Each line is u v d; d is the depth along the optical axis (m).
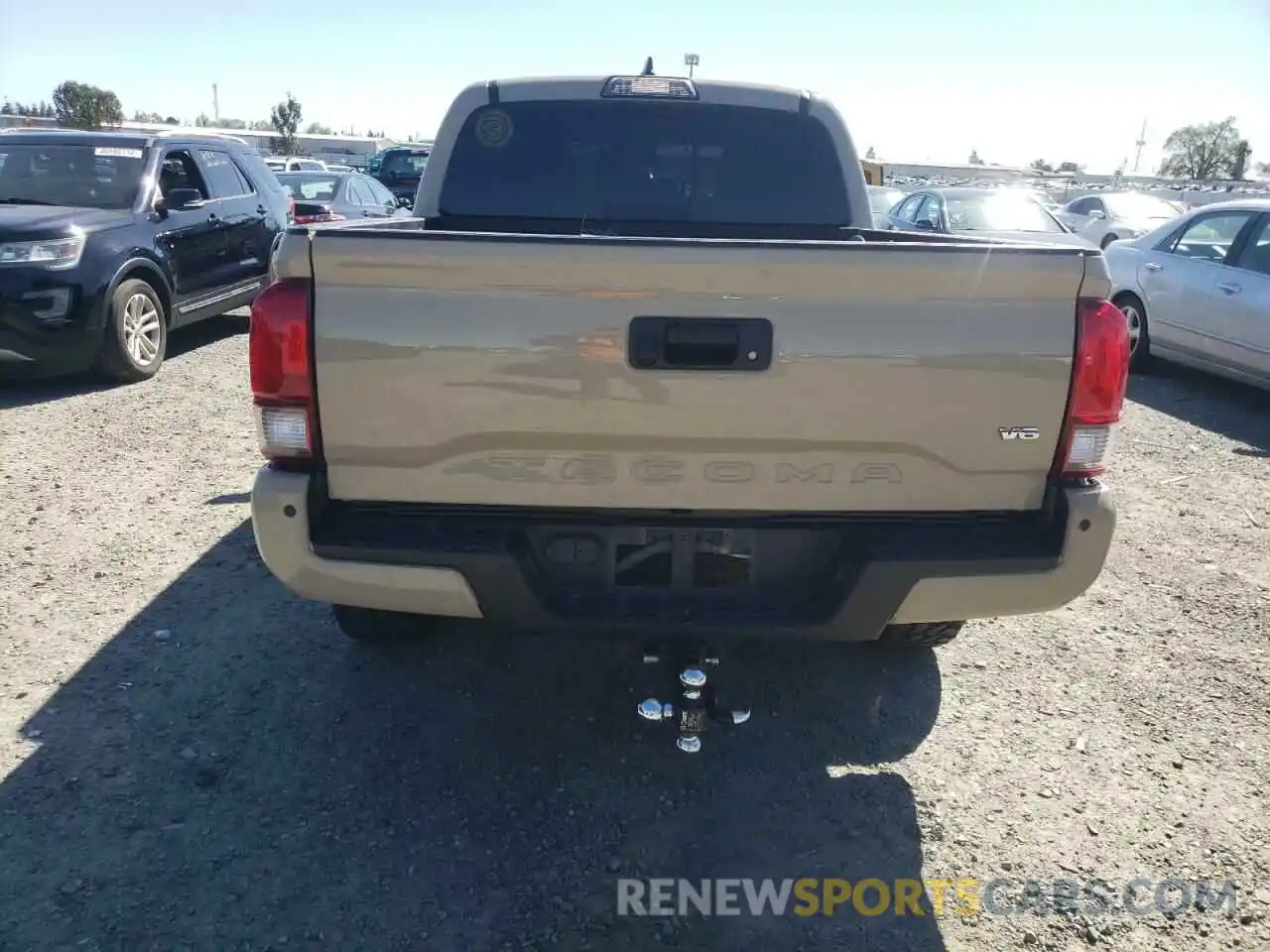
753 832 2.89
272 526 2.60
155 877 2.62
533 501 2.65
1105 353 2.56
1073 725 3.46
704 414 2.55
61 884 2.58
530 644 3.91
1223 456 6.77
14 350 7.14
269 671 3.66
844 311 2.51
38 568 4.46
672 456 2.61
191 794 2.96
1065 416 2.60
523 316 2.49
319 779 3.05
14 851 2.69
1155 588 4.61
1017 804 3.03
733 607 2.74
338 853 2.74
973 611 2.69
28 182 8.32
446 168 4.45
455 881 2.66
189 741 3.22
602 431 2.56
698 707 2.78
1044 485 2.69
